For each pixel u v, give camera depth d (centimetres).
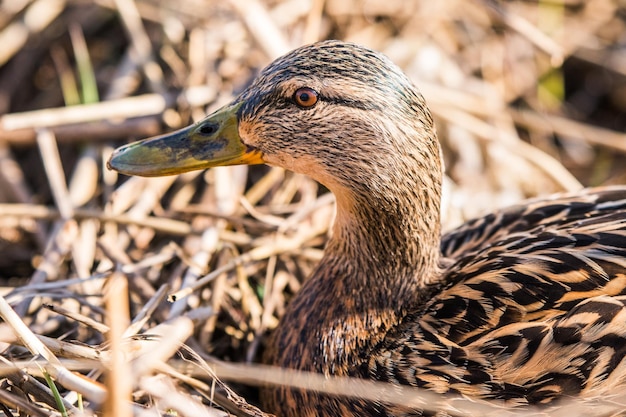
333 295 510
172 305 539
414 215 481
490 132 732
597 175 769
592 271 457
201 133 488
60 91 746
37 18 753
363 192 477
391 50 768
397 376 473
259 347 574
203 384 489
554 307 458
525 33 738
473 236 548
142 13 757
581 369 441
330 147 470
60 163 693
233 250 606
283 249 603
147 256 612
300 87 463
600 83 830
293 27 755
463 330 471
